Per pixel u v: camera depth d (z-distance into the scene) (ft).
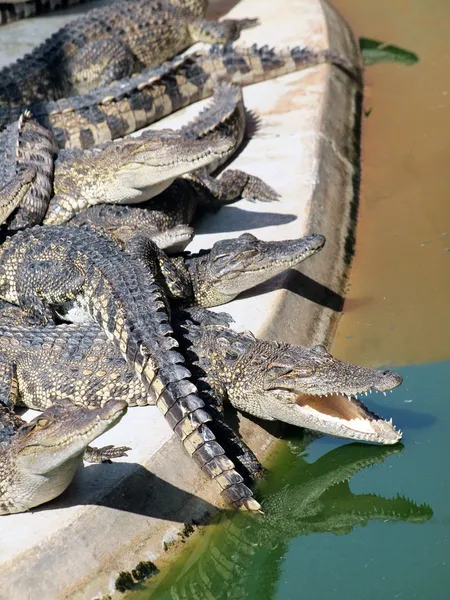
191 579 30.04
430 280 45.44
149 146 43.50
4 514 29.35
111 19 67.21
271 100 60.95
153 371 32.40
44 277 38.24
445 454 34.76
